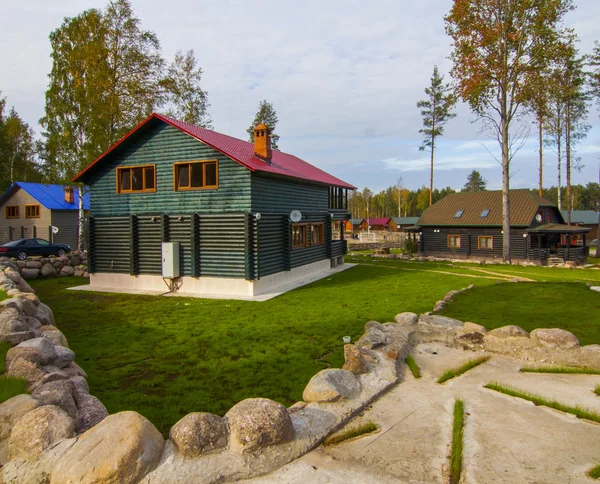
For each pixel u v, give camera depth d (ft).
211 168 52.54
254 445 12.36
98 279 58.39
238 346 28.37
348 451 13.15
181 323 35.63
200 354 26.86
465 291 48.98
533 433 14.16
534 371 20.68
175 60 106.22
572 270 78.59
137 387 21.36
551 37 78.79
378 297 46.57
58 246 94.07
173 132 53.62
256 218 49.93
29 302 27.86
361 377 18.93
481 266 84.12
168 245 52.37
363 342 23.57
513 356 23.21
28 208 118.93
